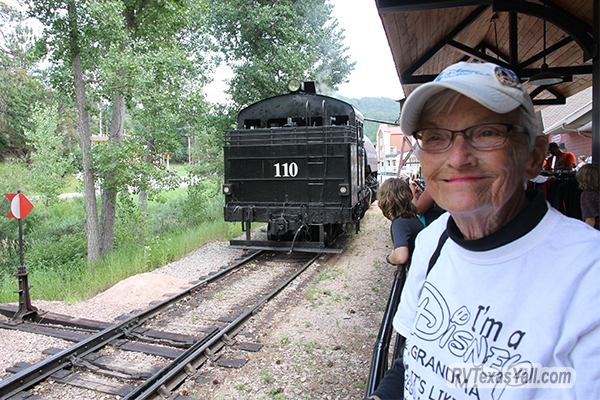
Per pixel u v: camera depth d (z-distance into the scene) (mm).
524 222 966
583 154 17062
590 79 9328
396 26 5586
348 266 8445
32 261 10109
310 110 9664
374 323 5445
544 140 1120
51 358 4336
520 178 1045
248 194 9258
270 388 3912
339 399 3707
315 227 10102
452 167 1048
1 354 4711
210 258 9438
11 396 3844
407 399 1228
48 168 16203
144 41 9977
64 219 15461
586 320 848
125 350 4777
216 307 6191
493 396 946
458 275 1077
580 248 904
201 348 4508
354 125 9477
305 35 16922
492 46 9312
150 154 10547
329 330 5250
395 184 3027
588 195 3863
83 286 7578
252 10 14688
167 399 3746
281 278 7738
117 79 8898
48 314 5922
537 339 888
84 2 8906
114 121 10312
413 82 7672
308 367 4305
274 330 5312
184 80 10188
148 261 9039
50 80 9562
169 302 6297
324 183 8719
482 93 945
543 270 927
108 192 10391
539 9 5172
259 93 15531
